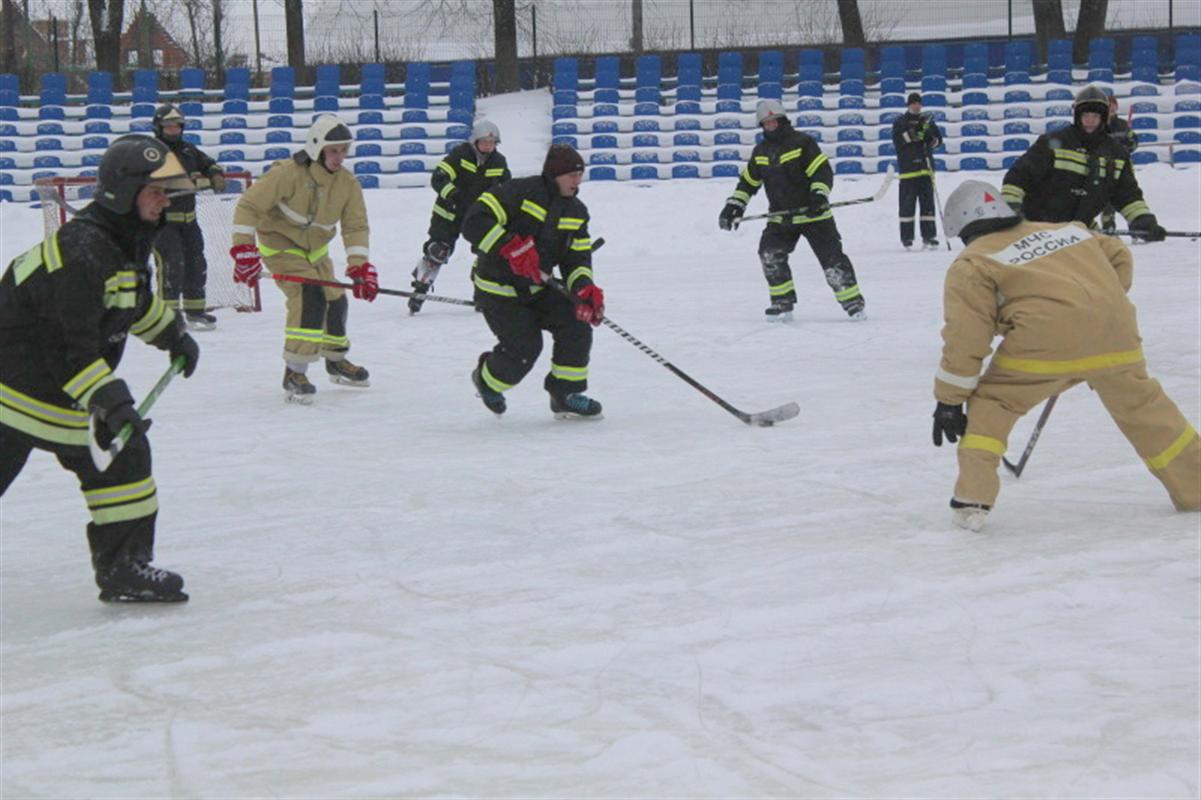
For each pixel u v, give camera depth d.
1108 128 9.10
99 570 5.26
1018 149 27.06
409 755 3.74
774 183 12.93
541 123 29.34
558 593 5.19
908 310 13.59
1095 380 5.75
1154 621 4.57
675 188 25.11
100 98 30.23
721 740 3.76
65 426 4.98
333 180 9.65
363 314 15.03
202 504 6.95
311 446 8.35
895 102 28.17
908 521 6.05
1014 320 5.59
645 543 5.88
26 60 36.59
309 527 6.40
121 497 5.18
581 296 8.34
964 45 30.83
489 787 3.52
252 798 3.51
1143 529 5.71
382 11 37.03
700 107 29.09
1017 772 3.49
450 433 8.62
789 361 10.89
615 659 4.44
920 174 20.03
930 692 4.04
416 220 23.73
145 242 4.99
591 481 7.12
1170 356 10.09
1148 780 3.40
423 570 5.60
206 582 5.55
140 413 5.14
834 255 12.90
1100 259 5.68
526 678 4.30
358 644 4.70
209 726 4.00
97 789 3.60
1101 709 3.86
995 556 5.41
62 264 4.71
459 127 28.17
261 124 29.23
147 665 4.55
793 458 7.48
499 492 6.96
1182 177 24.91
